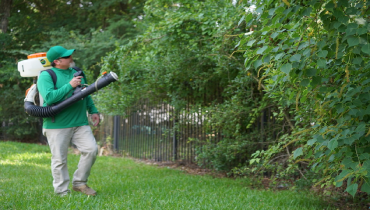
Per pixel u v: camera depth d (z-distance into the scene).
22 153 9.56
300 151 2.69
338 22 2.28
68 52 4.12
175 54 6.72
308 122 4.20
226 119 5.88
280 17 2.48
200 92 7.38
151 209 3.56
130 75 7.49
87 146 4.14
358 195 4.67
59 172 4.04
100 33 15.29
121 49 5.96
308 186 4.94
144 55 6.75
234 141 6.04
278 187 5.51
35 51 15.35
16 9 18.38
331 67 2.80
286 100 4.14
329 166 3.25
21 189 4.54
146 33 5.87
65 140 4.06
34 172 6.44
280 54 2.35
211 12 5.63
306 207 4.14
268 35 2.69
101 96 8.05
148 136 9.56
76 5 18.48
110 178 5.88
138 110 10.06
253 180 5.76
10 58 15.91
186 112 7.21
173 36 5.82
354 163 2.57
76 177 4.20
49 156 9.05
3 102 14.02
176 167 7.98
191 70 6.77
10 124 14.34
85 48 14.71
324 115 3.21
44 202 3.68
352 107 2.66
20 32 17.31
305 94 2.82
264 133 6.09
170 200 4.00
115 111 8.12
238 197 4.41
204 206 3.79
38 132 14.64
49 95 3.88
